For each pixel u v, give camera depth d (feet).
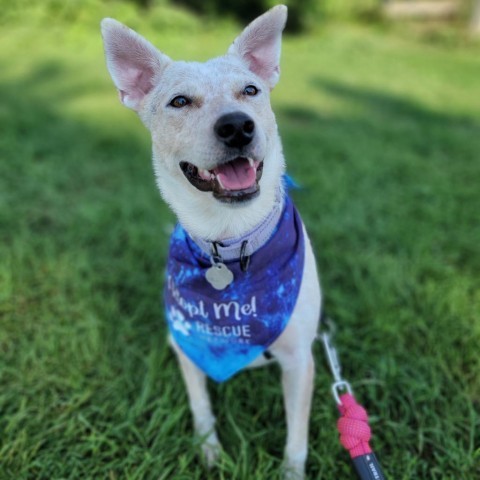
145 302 2.31
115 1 9.78
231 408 1.82
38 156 3.84
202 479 1.62
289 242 1.47
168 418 1.72
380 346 2.04
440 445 1.65
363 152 3.96
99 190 3.36
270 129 1.51
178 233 1.55
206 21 10.34
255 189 1.36
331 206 3.10
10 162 3.62
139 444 1.70
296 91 6.21
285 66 7.68
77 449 1.67
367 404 1.85
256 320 1.47
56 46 7.88
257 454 1.68
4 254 2.60
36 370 1.96
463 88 6.59
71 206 3.16
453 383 1.85
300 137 4.28
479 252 2.66
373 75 7.30
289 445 1.62
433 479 1.55
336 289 2.40
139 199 3.22
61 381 1.92
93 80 6.20
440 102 5.88
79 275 2.48
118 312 2.28
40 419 1.77
